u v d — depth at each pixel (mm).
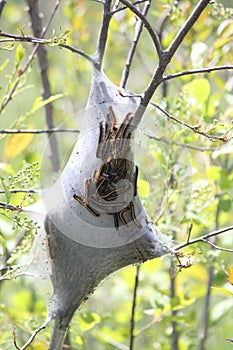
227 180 2297
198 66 2330
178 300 2256
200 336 2389
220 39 2359
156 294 2303
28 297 2379
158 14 2420
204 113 2258
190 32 2389
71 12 2508
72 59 2525
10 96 2217
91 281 2076
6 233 2240
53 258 2074
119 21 2439
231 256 2428
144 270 2436
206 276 2416
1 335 2295
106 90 2057
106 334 2348
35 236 2096
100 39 2059
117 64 2607
